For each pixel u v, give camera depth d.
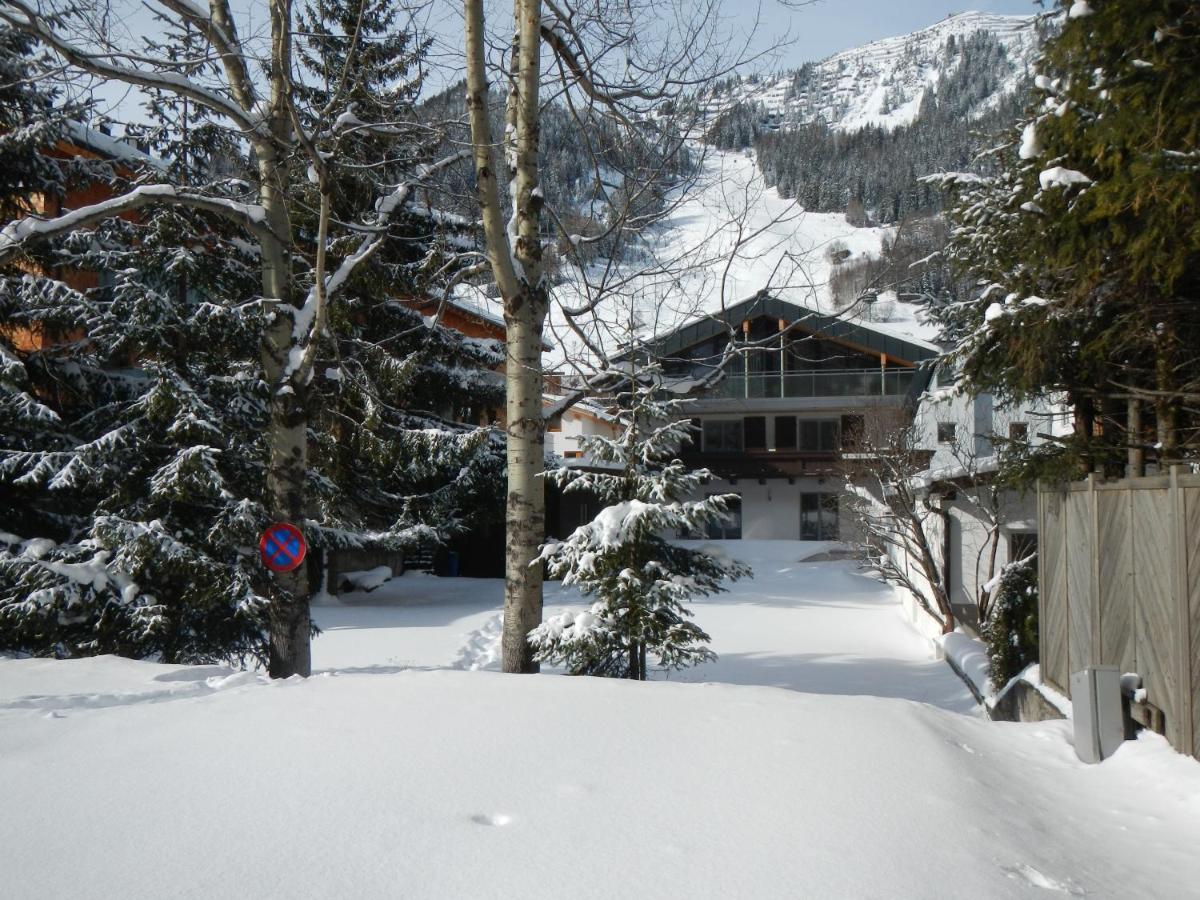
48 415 12.06
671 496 9.81
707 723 6.07
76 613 11.64
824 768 5.06
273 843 3.85
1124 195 6.15
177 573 11.72
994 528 14.74
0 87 10.03
